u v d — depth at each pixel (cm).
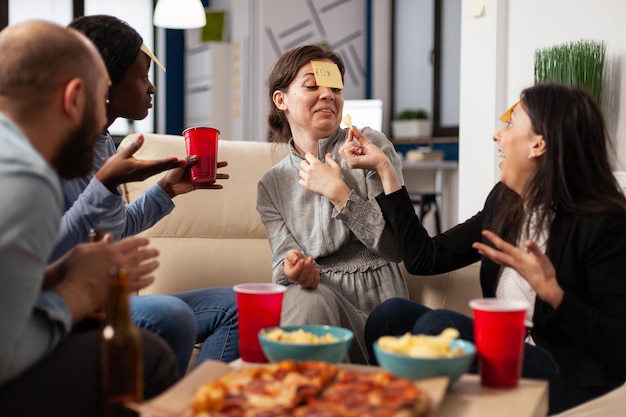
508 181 172
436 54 721
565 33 288
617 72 272
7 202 112
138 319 182
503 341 128
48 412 125
